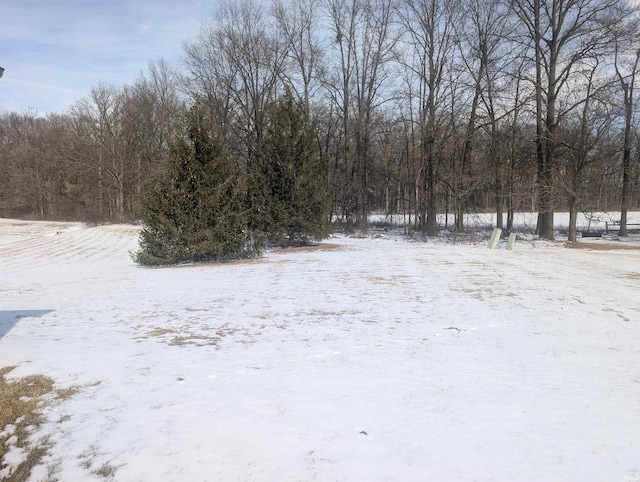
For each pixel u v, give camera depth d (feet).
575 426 13.57
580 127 83.20
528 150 91.61
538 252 70.54
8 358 20.33
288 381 17.43
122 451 12.48
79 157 171.83
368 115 114.32
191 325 26.68
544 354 20.57
